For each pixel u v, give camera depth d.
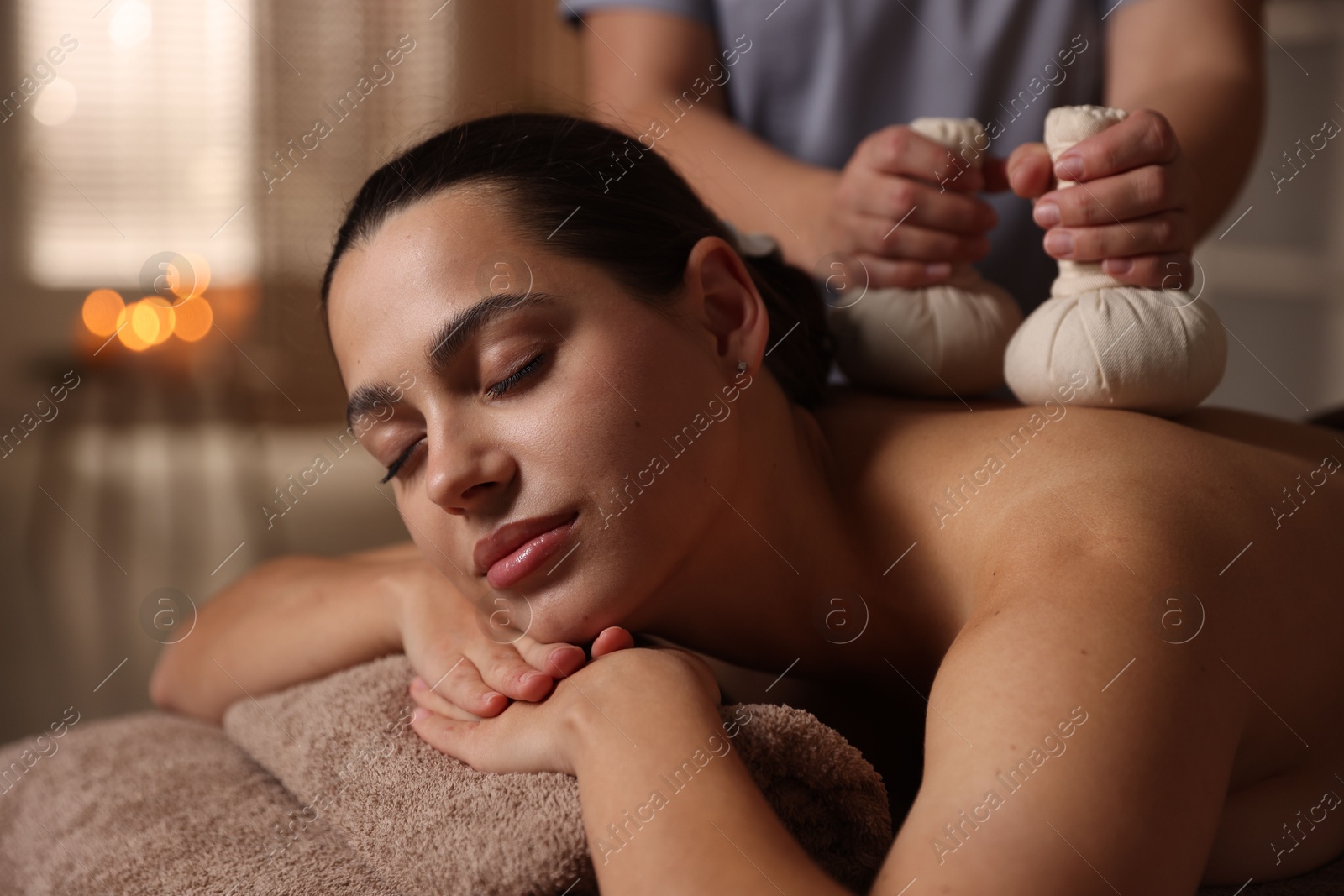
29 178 4.30
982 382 0.85
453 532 0.66
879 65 1.17
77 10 4.28
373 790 0.66
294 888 0.62
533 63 4.02
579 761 0.58
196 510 3.24
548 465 0.62
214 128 4.24
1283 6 2.34
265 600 0.97
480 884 0.56
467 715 0.68
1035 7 1.14
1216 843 0.61
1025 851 0.46
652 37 1.20
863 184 0.85
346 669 0.87
